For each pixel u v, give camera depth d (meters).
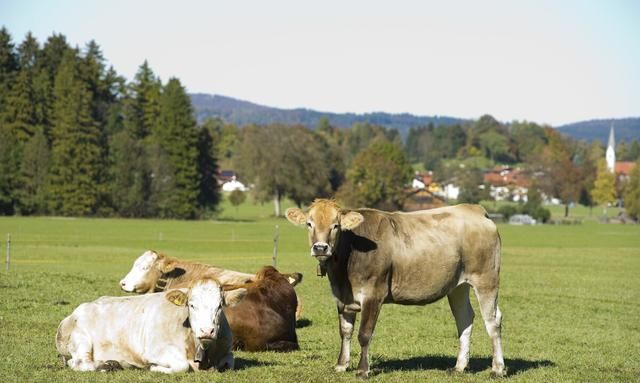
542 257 55.94
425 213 13.73
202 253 52.94
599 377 13.91
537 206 145.12
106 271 34.38
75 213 110.62
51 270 33.88
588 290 32.34
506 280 35.88
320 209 12.46
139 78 133.38
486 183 186.25
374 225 12.98
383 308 23.67
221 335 12.44
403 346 16.88
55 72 135.38
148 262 17.02
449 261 13.34
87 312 12.77
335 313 21.58
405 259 13.05
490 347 17.19
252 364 13.67
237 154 133.25
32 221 94.81
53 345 14.71
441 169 196.00
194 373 12.10
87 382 11.48
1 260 41.03
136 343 12.45
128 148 112.75
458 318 14.09
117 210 113.50
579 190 181.62
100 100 133.00
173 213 116.38
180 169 118.88
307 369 13.25
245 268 37.78
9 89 125.19
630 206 151.75
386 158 140.88
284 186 128.62
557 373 14.06
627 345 18.48
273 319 15.41
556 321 22.56
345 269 12.73
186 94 121.81
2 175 106.88
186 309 12.30
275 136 128.00
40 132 114.44
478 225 13.78
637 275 41.34
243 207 164.38
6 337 15.55
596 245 75.38
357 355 15.20
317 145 132.00
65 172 110.19
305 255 51.22
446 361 15.00
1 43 130.50
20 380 11.63
